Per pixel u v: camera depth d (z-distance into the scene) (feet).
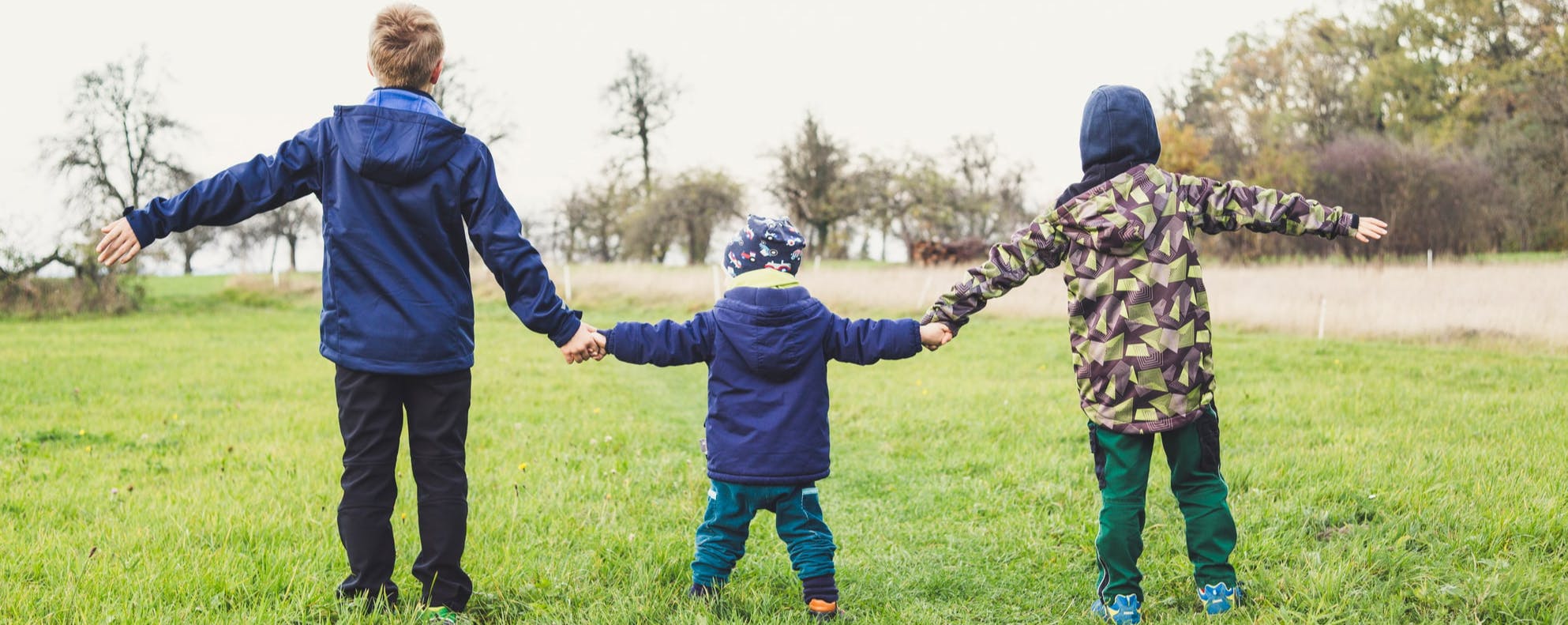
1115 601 10.73
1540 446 18.88
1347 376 33.83
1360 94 146.92
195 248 161.89
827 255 174.40
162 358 44.57
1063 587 12.13
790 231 10.98
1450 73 144.87
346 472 10.23
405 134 9.64
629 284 84.07
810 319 10.77
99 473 19.03
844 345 10.94
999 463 19.49
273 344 53.88
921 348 11.14
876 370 39.40
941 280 78.38
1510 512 13.41
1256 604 11.01
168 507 15.35
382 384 9.84
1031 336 54.08
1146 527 14.17
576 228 194.70
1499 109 134.31
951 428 24.08
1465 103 139.74
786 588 12.07
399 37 9.89
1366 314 54.08
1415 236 111.24
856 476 18.89
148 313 87.66
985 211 176.45
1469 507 13.92
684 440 23.24
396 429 10.21
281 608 10.56
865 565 13.23
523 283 10.02
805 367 10.77
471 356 10.33
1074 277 10.82
